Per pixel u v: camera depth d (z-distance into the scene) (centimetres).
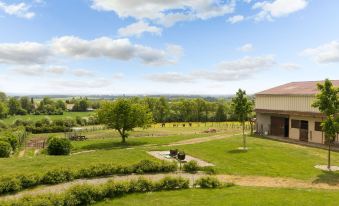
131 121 4606
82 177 2064
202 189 1827
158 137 5212
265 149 3173
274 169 2370
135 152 3153
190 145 3656
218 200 1582
